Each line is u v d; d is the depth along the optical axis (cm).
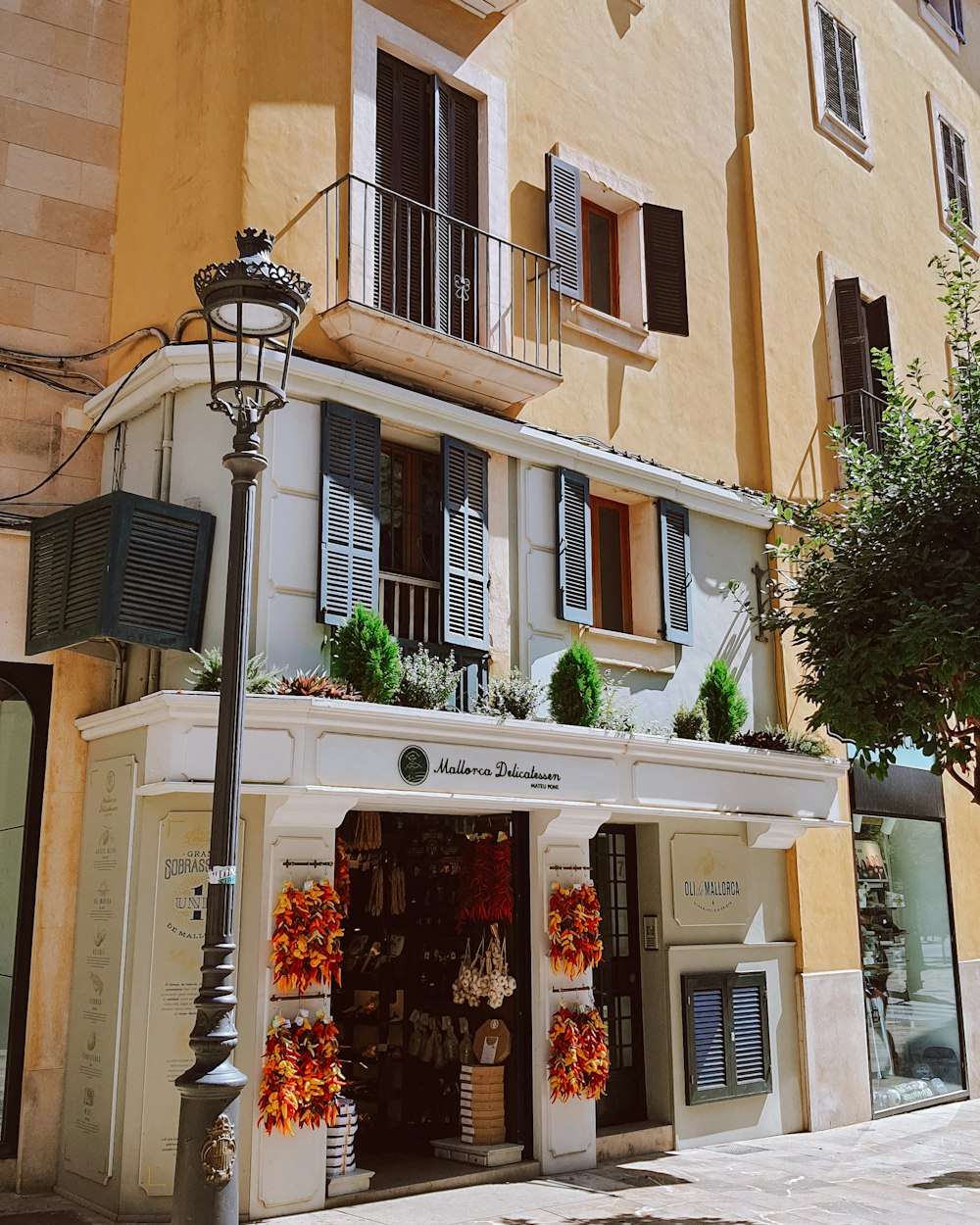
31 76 997
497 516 1045
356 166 981
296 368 895
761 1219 832
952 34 1905
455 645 971
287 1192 789
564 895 964
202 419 901
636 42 1291
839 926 1266
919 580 922
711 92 1379
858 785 1333
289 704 777
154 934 809
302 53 970
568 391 1130
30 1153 858
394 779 833
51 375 968
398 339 940
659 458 1205
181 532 862
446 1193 866
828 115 1541
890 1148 1115
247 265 629
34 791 904
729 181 1376
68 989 888
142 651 907
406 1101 1009
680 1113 1067
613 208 1253
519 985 962
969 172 1853
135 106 1014
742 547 1280
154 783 785
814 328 1437
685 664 1185
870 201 1594
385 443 998
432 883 1033
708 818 1069
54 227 987
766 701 1270
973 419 984
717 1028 1113
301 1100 788
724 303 1328
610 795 979
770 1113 1156
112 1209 785
